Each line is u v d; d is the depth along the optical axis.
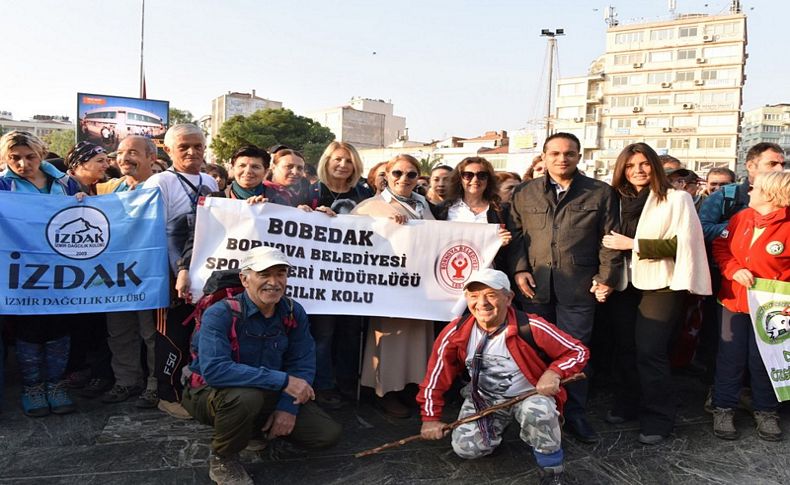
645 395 3.88
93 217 4.02
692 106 66.50
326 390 4.30
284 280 3.22
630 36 69.44
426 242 4.22
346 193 4.62
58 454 3.43
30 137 4.06
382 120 92.38
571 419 3.84
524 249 4.08
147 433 3.73
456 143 70.12
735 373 3.92
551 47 41.28
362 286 4.18
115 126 20.39
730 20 64.19
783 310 3.78
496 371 3.33
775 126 124.31
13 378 4.70
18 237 3.88
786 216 3.75
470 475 3.36
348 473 3.34
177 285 3.83
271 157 4.66
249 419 3.04
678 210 3.70
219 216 3.97
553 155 3.86
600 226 3.89
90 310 3.99
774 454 3.69
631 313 4.06
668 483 3.32
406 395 4.40
